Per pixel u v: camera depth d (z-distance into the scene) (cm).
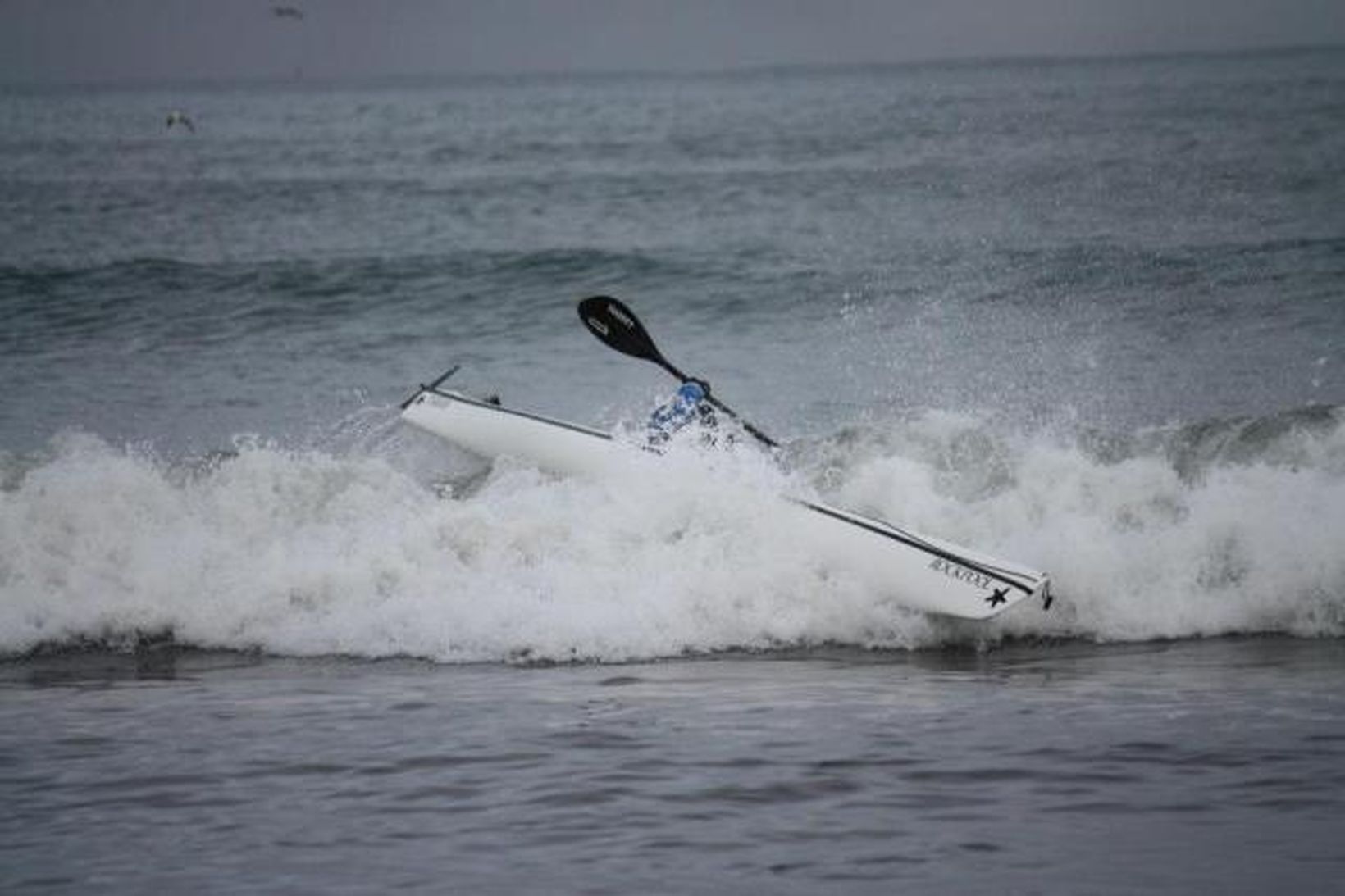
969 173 17488
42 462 4762
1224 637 3603
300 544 3934
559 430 4578
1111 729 2786
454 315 8488
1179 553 3756
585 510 3916
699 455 3972
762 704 3003
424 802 2442
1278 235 10306
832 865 2155
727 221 13362
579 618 3562
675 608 3588
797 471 4631
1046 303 8275
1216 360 6775
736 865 2159
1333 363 6619
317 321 8369
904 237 11331
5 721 2970
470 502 4178
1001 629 3653
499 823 2339
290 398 6562
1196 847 2202
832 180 17612
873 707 2975
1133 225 11412
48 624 3684
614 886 2092
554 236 12494
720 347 7494
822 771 2564
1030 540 3859
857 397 6328
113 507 4097
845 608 3609
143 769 2638
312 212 15425
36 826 2366
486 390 6675
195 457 4762
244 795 2491
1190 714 2878
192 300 8831
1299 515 3825
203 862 2205
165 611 3697
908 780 2512
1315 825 2277
